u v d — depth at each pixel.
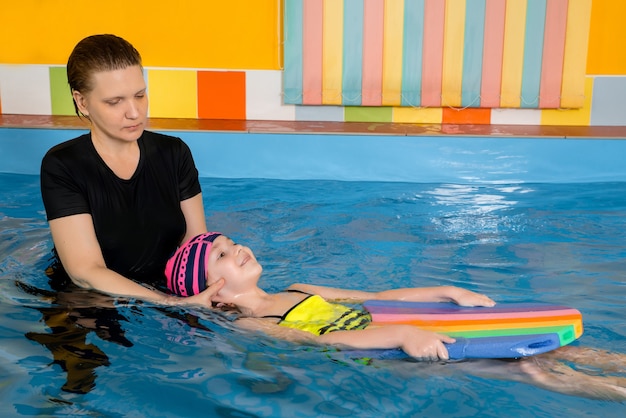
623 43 5.27
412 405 1.88
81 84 2.38
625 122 5.39
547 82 5.21
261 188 4.50
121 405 1.85
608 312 2.51
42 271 2.78
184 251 2.58
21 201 3.99
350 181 4.78
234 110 5.49
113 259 2.63
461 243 3.35
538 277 2.89
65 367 2.04
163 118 5.49
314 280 2.87
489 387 1.97
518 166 4.77
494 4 5.11
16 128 4.77
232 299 2.49
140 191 2.63
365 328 2.31
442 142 4.74
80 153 2.55
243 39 5.37
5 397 1.87
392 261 3.10
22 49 5.43
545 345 2.11
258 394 1.92
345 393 1.94
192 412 1.82
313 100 5.32
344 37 5.20
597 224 3.66
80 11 5.36
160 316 2.38
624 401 1.90
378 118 5.45
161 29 5.38
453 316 2.32
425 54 5.21
